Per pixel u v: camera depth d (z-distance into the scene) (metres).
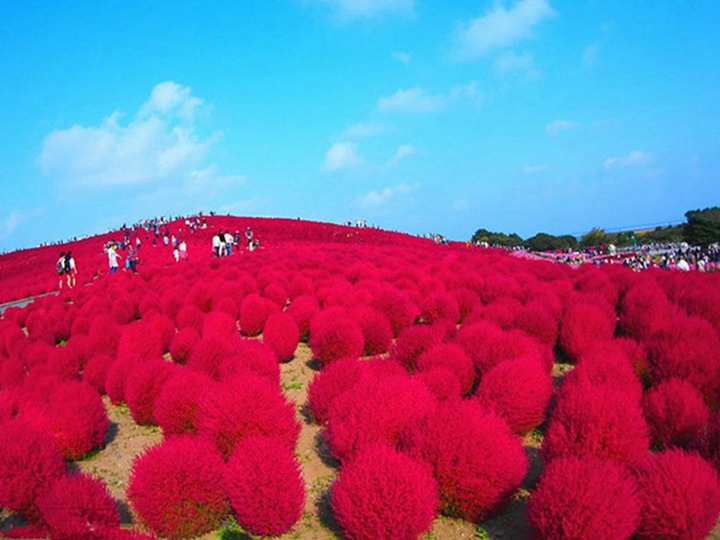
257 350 8.02
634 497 4.20
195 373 7.05
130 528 5.01
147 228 54.56
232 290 14.15
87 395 7.05
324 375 7.16
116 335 10.84
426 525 4.51
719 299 10.19
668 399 6.14
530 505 4.46
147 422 7.79
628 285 13.20
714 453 5.45
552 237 67.06
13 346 12.17
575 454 5.11
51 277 30.34
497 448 4.90
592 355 6.88
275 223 53.25
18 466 5.12
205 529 4.95
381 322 9.94
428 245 39.97
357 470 4.51
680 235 59.31
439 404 5.59
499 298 11.91
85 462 6.70
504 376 6.40
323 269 17.83
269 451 4.88
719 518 4.92
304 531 4.96
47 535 5.00
